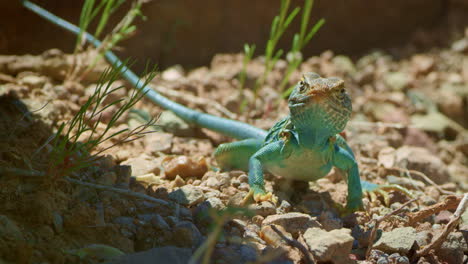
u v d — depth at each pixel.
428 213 8.14
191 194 8.18
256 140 9.61
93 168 8.70
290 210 8.48
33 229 6.58
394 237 7.53
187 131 12.03
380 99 15.57
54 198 7.30
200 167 9.40
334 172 10.48
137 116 12.09
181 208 7.86
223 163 9.99
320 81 7.92
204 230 7.45
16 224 6.55
